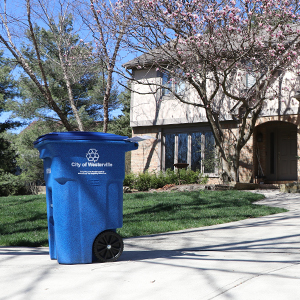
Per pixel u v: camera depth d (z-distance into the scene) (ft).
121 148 13.74
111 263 13.10
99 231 13.30
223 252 14.83
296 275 10.35
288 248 15.15
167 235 20.47
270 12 40.81
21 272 11.99
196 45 39.86
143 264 12.68
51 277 11.21
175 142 58.44
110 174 13.50
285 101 50.39
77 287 10.05
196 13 40.32
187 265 12.19
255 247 15.72
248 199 34.94
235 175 47.83
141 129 61.11
